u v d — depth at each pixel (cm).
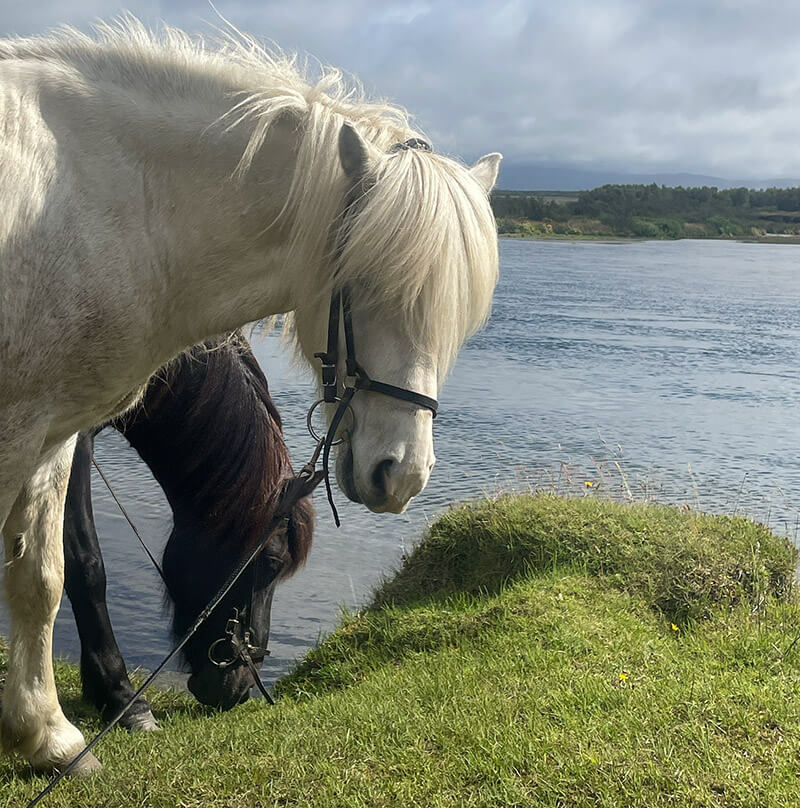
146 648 585
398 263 266
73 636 616
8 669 348
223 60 308
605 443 1237
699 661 429
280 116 293
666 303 3553
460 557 577
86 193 274
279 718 397
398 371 279
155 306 289
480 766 322
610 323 2827
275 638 598
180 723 432
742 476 1066
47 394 276
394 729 356
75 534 427
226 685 441
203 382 416
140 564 736
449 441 1220
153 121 285
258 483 429
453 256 272
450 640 481
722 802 300
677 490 988
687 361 2095
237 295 301
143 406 411
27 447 277
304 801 307
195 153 287
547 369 1927
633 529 570
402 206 267
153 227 285
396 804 304
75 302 271
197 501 432
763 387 1772
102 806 315
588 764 319
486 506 618
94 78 286
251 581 435
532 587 512
